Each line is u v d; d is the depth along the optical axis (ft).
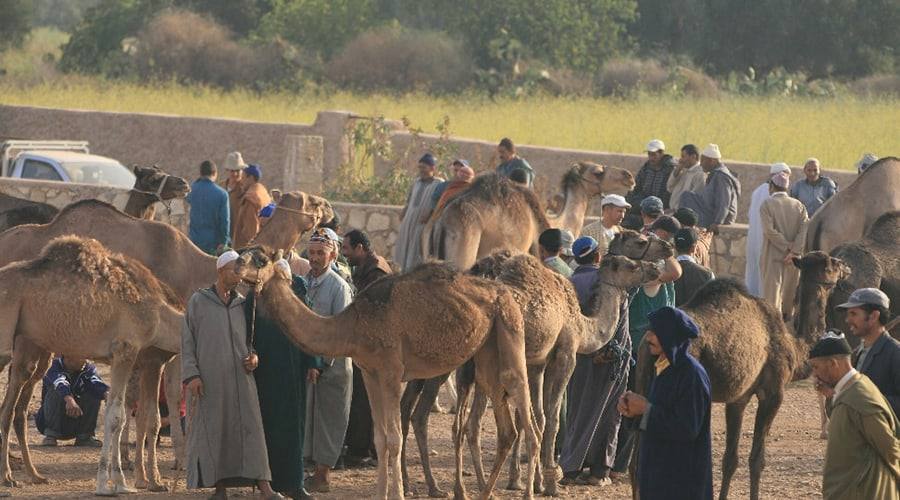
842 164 189.16
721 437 93.40
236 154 132.87
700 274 86.79
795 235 122.72
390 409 66.85
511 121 226.99
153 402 74.18
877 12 367.04
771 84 296.10
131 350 71.51
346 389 75.05
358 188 164.86
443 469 82.17
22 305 70.64
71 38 374.02
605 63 342.23
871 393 53.93
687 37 380.37
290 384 69.82
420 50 333.83
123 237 90.84
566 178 113.29
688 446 55.72
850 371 54.54
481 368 70.90
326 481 75.25
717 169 132.98
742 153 195.21
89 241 72.49
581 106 250.78
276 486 69.97
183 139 206.90
